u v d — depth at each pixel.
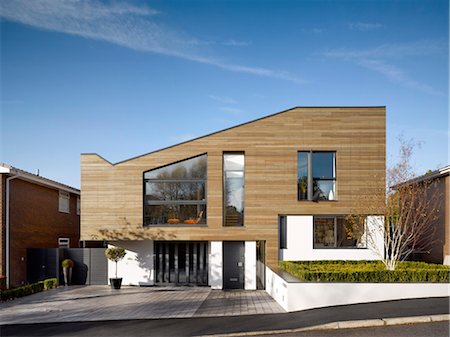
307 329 10.04
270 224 17.42
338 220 17.77
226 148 17.61
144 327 10.68
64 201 23.03
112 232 17.27
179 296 15.78
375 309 11.29
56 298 15.34
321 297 12.34
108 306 13.65
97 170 17.47
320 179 17.72
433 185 19.45
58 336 9.94
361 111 17.67
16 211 18.20
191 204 17.58
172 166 17.69
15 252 18.02
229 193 17.75
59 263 18.80
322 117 17.69
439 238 18.86
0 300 14.55
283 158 17.59
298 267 14.21
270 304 13.91
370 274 12.81
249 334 9.83
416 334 9.16
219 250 17.97
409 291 12.45
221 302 14.39
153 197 17.59
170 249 18.39
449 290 12.49
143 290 17.30
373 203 16.88
